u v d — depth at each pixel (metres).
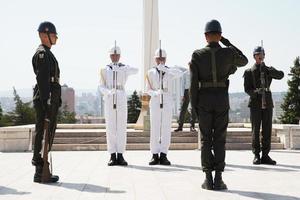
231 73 6.36
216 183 6.11
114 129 9.20
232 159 10.16
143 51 16.91
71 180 7.03
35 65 6.86
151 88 9.52
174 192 5.91
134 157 10.84
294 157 10.55
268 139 9.12
